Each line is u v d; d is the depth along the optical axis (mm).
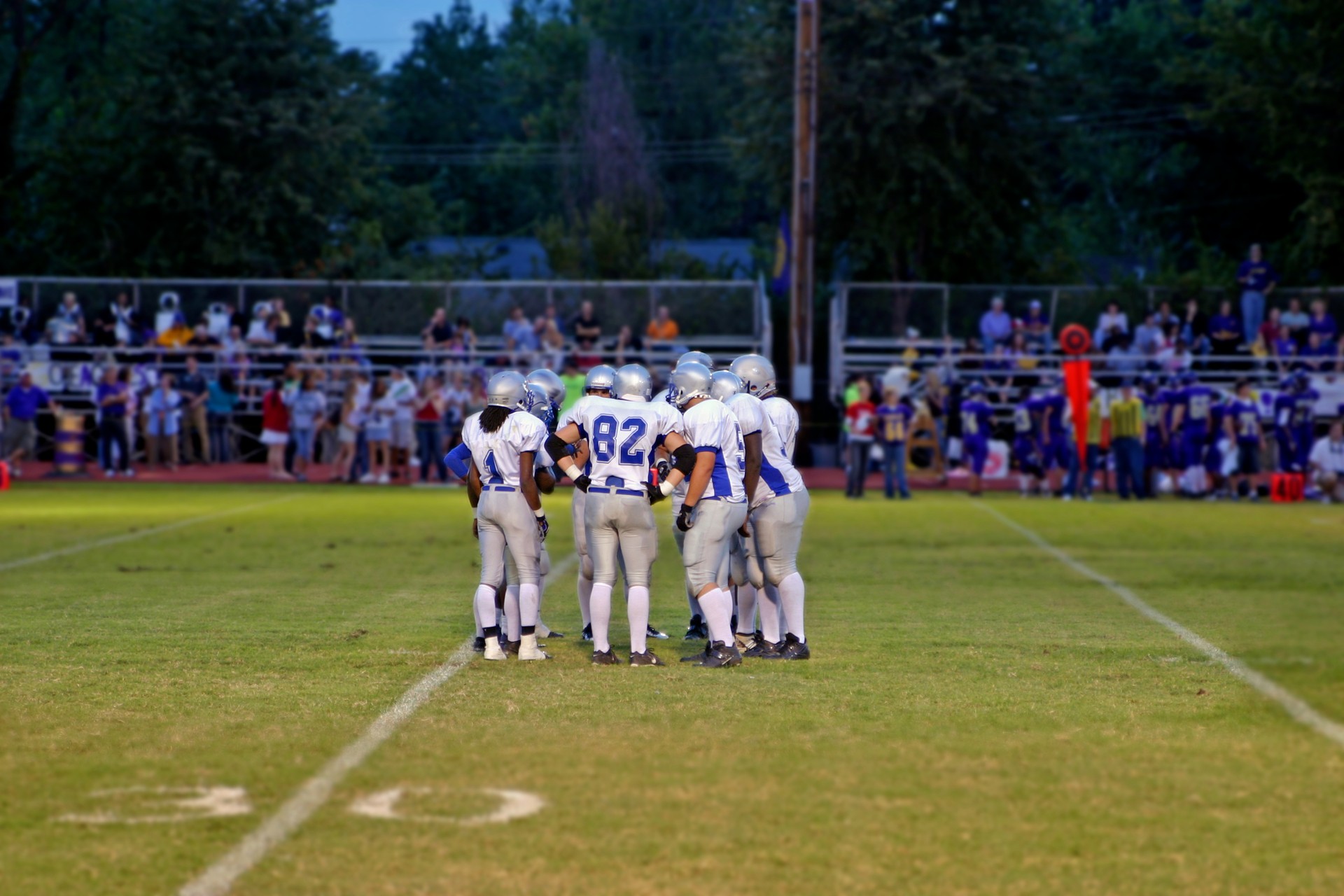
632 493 19484
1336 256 85125
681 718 16375
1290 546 37000
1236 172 107125
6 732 15711
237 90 93062
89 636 22078
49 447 70438
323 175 95688
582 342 72938
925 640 22016
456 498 52156
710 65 142125
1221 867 11445
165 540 37094
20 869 11305
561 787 13555
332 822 12477
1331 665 19453
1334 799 13219
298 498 51938
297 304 77438
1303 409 56375
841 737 15500
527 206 144375
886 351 78125
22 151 110125
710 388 19750
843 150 85438
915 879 11133
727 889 10914
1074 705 17156
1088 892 10883
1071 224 125438
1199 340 72562
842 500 53281
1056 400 54594
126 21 109750
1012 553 35219
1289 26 86938
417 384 66562
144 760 14531
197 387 66875
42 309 76062
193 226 92250
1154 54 114938
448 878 11109
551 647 21453
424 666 19688
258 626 23188
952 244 85938
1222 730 15852
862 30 84250
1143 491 53812
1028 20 86812
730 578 21297
